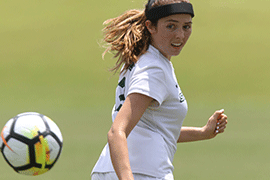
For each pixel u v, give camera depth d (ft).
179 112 37.99
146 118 37.32
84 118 158.81
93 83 222.48
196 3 311.68
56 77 231.09
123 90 38.24
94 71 238.27
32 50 262.26
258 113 175.94
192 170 98.58
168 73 36.91
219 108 185.16
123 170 32.24
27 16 300.40
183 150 119.75
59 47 265.75
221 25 290.56
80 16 298.76
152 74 35.60
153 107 36.27
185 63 249.96
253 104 194.29
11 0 319.68
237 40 273.33
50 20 295.89
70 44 268.82
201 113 171.73
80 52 260.01
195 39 274.98
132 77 35.88
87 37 276.62
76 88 215.10
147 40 37.96
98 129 139.33
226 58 256.11
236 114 173.17
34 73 236.22
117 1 316.60
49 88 215.51
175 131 38.81
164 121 37.81
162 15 36.32
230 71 241.14
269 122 156.97
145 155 37.11
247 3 315.99
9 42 270.26
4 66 243.19
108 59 246.47
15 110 175.52
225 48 265.54
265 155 113.80
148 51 37.58
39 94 205.57
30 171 41.86
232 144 126.11
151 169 36.99
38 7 311.27
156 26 37.09
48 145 41.57
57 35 278.46
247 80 231.91
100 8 307.37
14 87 215.31
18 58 252.83
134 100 34.53
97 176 39.55
